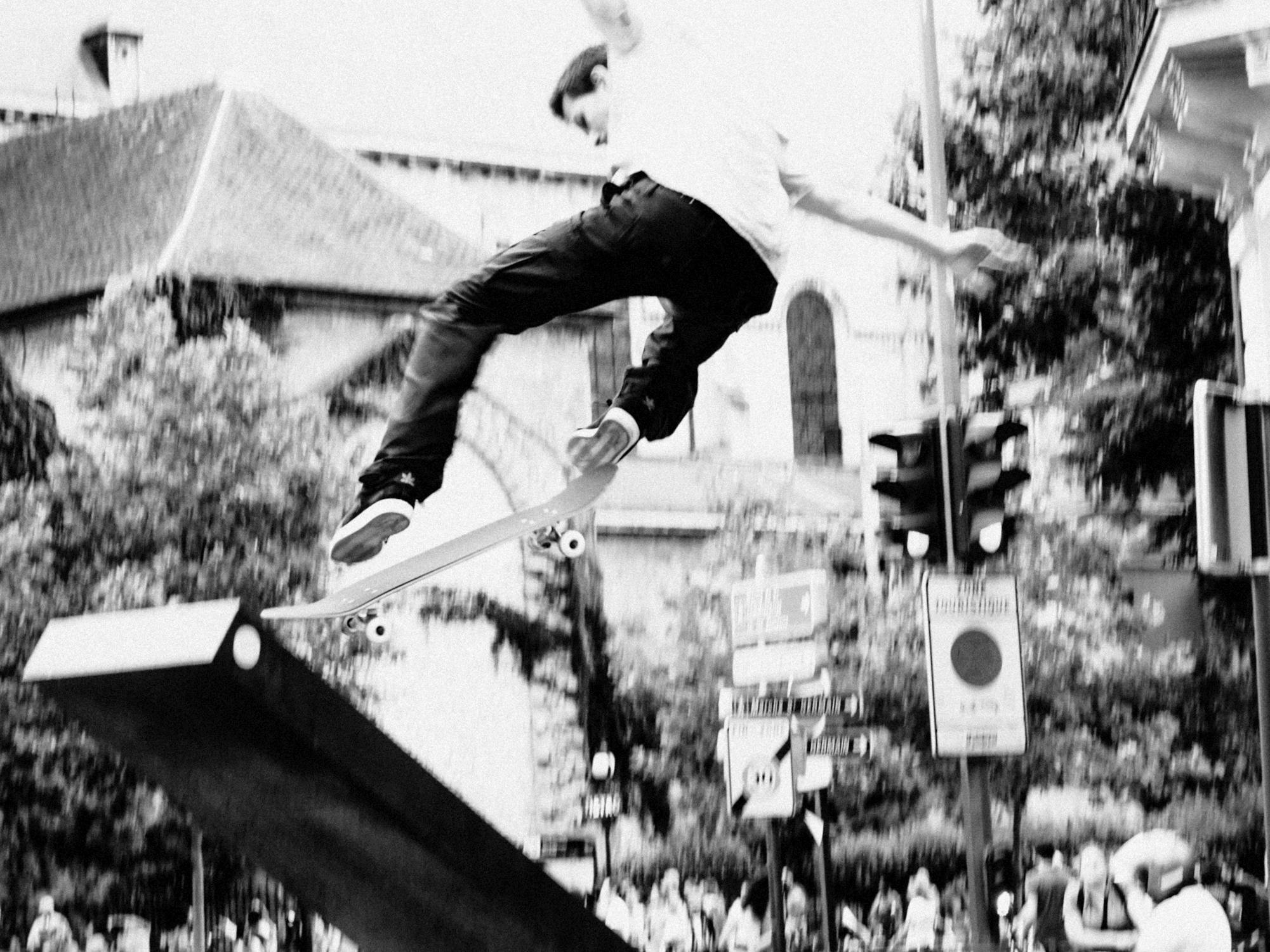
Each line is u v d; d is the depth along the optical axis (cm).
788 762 1136
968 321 2217
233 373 2272
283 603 2205
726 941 2053
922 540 968
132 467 2175
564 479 2866
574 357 2903
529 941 303
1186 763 2225
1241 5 1087
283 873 293
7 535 2139
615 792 2689
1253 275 1434
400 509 479
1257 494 517
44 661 247
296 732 260
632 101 498
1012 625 962
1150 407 2156
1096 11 2291
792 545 3120
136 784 2012
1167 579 2231
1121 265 2177
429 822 283
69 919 1995
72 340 2548
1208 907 571
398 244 2911
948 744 949
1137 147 1394
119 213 2809
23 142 2967
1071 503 2211
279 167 2916
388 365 2816
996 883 1006
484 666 2664
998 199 2280
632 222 485
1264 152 1288
